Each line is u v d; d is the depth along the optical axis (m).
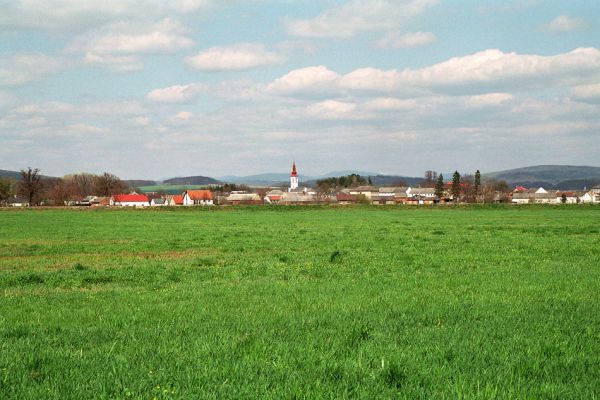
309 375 8.44
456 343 10.38
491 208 121.25
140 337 11.13
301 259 27.91
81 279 21.30
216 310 14.24
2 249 35.47
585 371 8.73
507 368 8.80
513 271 22.11
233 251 33.53
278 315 13.37
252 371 8.69
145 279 21.34
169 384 8.02
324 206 125.12
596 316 12.87
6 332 11.79
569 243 35.41
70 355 9.71
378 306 14.68
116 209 122.44
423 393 7.68
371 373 8.48
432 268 23.70
